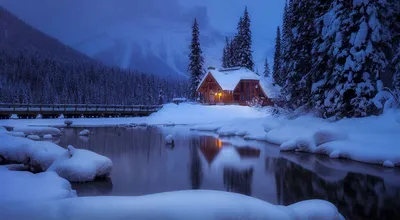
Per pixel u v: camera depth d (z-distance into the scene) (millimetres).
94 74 125000
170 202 4660
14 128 24641
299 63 25609
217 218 4340
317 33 21188
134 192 9273
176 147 19172
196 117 41531
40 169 11680
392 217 7184
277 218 4562
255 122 27031
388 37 17766
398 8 18375
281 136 20094
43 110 40062
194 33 57312
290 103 26797
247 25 61188
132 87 126562
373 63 17359
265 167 13008
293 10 27812
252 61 61750
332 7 19672
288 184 10250
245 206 4695
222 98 49500
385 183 10203
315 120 20016
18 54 129750
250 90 51781
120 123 38531
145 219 4145
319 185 10094
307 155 15828
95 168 10719
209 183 10398
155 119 41375
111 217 4137
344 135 15750
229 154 16422
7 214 4133
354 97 18109
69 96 98688
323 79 20812
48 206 4371
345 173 11688
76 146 19484
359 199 8570
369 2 17172
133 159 15055
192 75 57562
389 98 16484
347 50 17828
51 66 118938
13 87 102750
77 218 4078
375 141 14164
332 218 5680
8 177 8211
